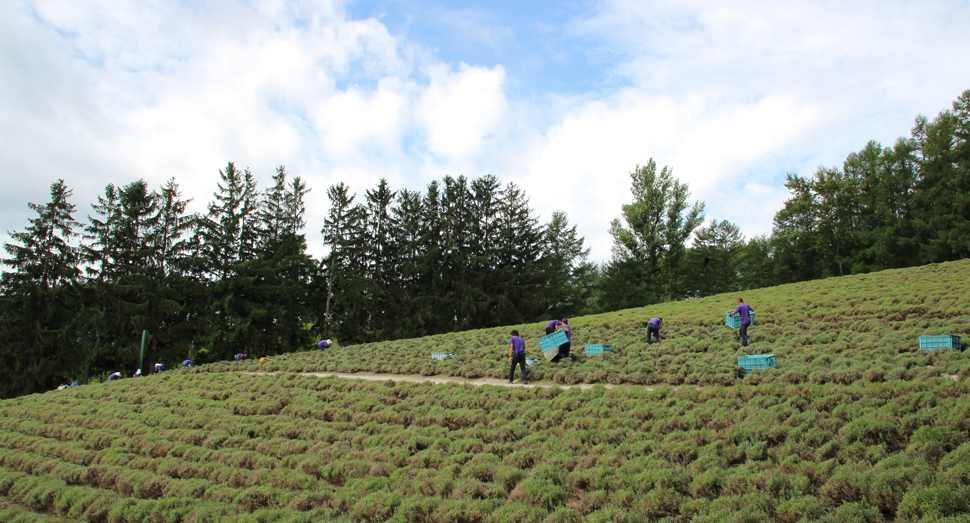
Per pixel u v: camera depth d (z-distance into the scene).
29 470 12.55
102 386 23.58
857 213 59.62
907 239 52.94
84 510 9.94
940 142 52.72
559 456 9.19
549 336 18.25
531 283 58.50
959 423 7.54
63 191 42.31
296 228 55.03
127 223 44.75
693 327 23.23
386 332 52.44
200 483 10.16
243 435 12.90
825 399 9.68
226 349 46.25
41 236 41.03
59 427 16.00
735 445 8.57
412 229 58.78
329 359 24.56
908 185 57.50
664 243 58.34
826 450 7.73
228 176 51.38
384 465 9.87
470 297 53.41
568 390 13.40
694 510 6.92
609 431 9.93
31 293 39.62
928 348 13.67
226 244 49.47
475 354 22.12
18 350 38.28
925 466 6.63
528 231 61.78
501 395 14.00
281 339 49.56
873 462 7.29
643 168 59.41
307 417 14.12
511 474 8.74
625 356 18.16
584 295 63.69
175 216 48.16
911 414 8.12
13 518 9.99
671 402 11.36
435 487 8.66
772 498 6.79
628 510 7.13
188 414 15.43
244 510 9.05
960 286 23.12
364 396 15.45
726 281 70.81
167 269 46.91
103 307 43.19
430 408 13.28
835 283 32.25
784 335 18.83
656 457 8.62
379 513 8.12
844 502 6.30
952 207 51.22
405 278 56.69
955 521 5.54
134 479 10.62
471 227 60.09
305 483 9.65
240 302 47.12
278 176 54.69
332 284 54.09
